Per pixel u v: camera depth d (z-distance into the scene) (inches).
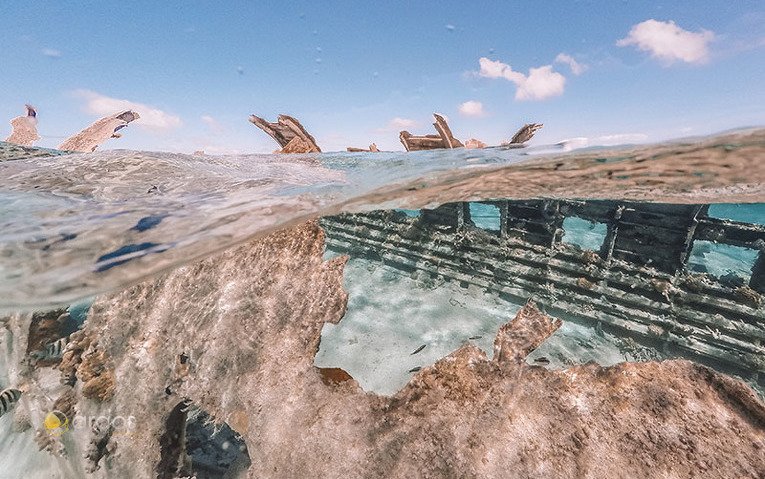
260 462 94.2
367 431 87.2
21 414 207.9
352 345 363.6
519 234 366.9
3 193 165.2
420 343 352.5
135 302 137.6
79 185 187.6
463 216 402.6
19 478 178.1
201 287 130.8
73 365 139.7
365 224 496.1
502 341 94.2
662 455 65.2
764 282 260.2
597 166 154.1
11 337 180.7
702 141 124.0
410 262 446.3
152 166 239.8
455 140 475.5
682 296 272.7
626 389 76.4
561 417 75.9
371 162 306.8
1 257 108.7
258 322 115.6
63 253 116.0
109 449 127.5
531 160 161.8
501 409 81.4
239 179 231.0
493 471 72.2
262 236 141.3
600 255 316.8
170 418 128.1
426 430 83.0
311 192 191.0
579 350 306.3
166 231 135.0
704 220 263.4
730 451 62.9
